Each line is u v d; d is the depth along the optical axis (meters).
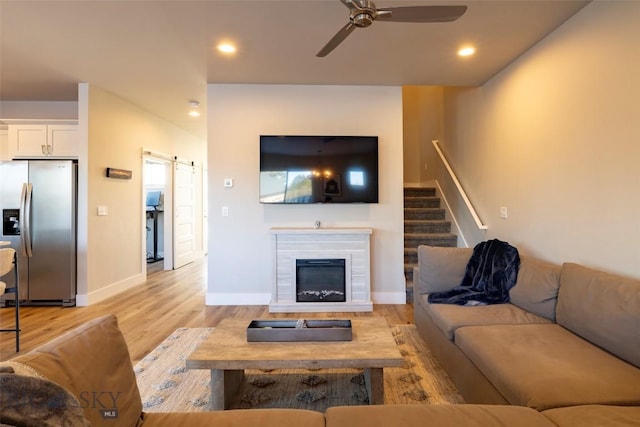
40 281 3.94
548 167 2.88
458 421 1.19
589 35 2.41
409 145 6.67
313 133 4.05
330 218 4.08
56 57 3.30
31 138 4.17
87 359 1.14
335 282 3.96
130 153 4.90
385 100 4.07
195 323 3.44
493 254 2.83
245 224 4.04
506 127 3.51
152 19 2.61
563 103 2.69
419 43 2.98
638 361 1.52
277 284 3.88
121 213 4.71
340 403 2.03
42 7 2.45
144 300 4.27
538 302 2.27
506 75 3.49
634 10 2.07
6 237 3.89
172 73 3.68
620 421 1.16
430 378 2.30
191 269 6.40
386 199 4.11
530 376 1.47
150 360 2.59
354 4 1.91
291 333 1.95
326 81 3.91
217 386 1.83
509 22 2.65
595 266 2.40
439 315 2.39
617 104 2.20
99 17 2.59
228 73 3.69
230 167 4.02
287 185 3.94
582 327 1.86
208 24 2.69
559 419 1.20
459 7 1.88
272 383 2.26
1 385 0.85
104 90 4.28
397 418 1.21
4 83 4.00
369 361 1.73
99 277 4.26
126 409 1.18
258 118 4.02
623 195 2.17
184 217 6.89
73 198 3.98
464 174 4.52
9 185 3.92
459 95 4.65
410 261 4.63
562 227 2.72
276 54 3.21
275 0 2.37
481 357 1.75
